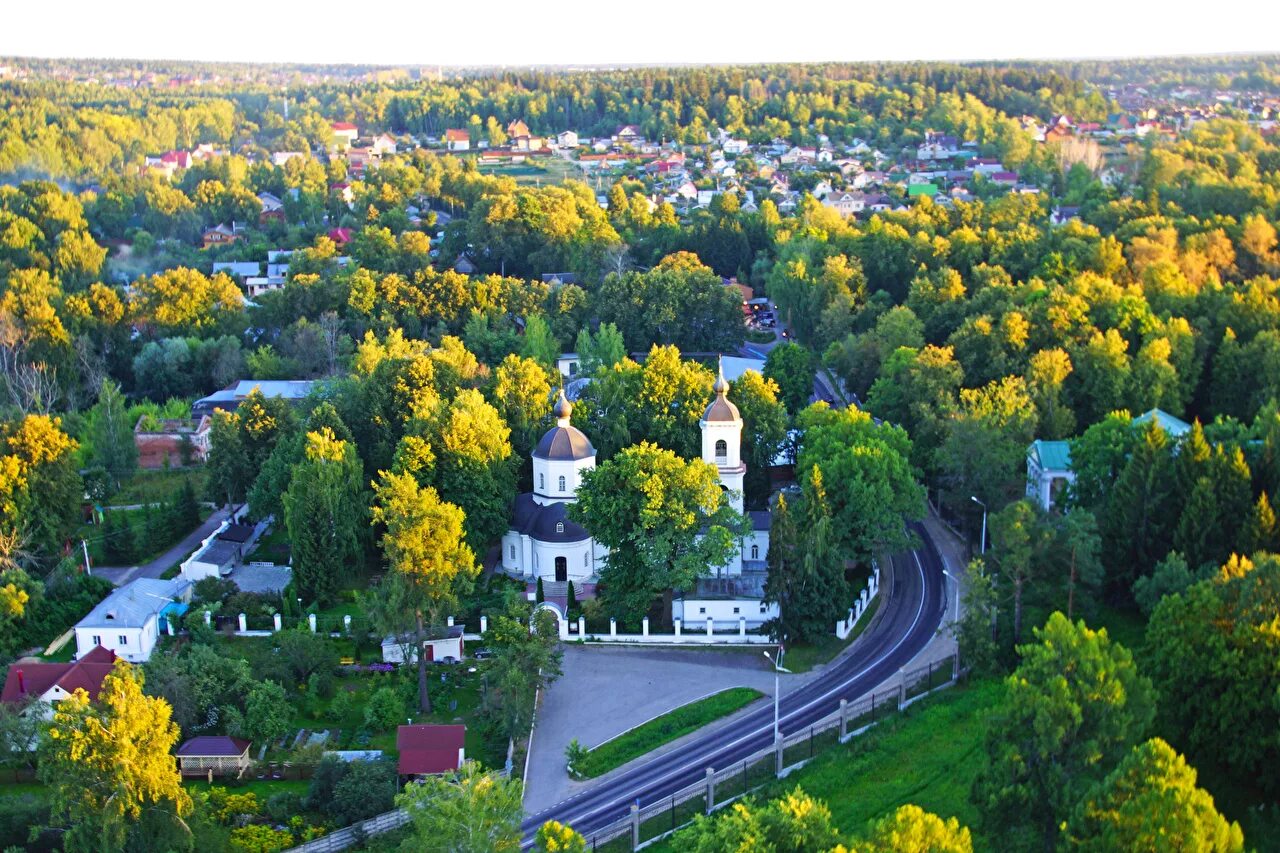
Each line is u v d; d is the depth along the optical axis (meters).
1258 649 100.56
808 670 134.25
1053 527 132.75
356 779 110.62
